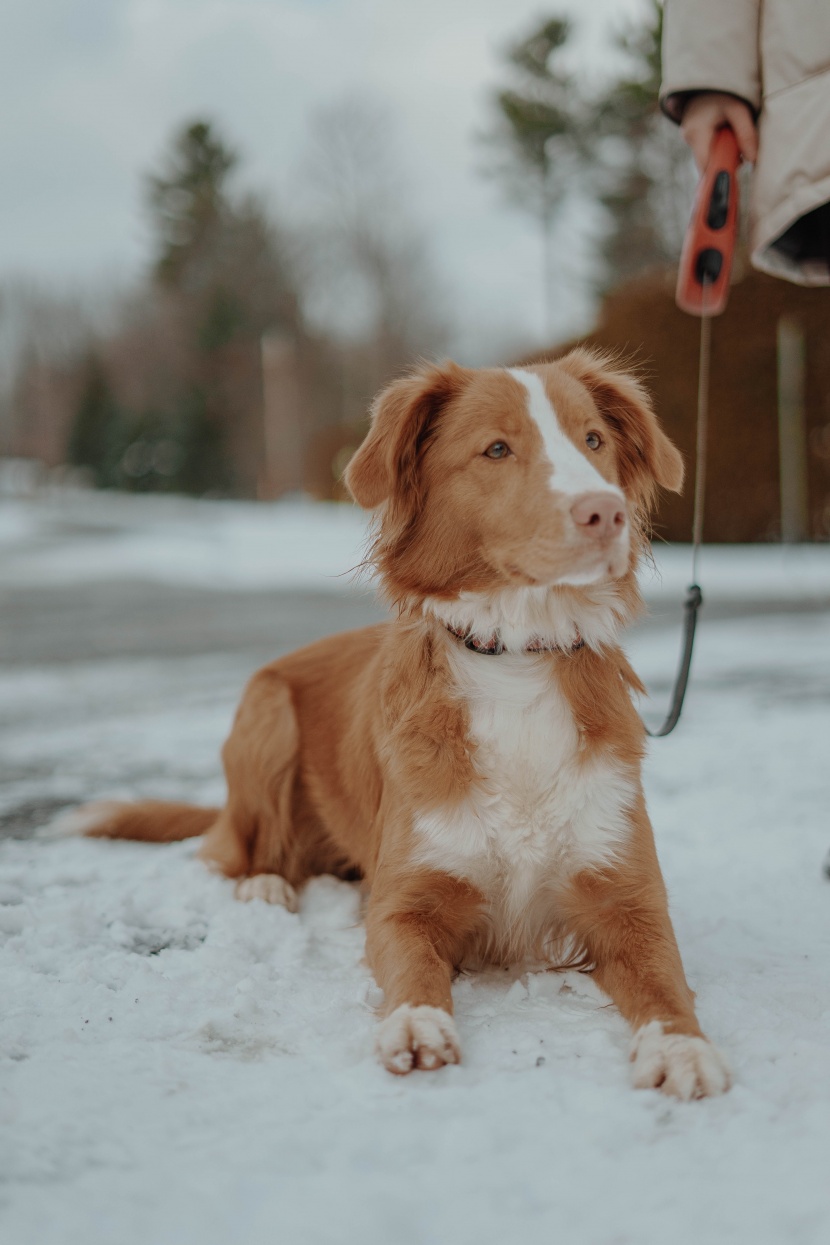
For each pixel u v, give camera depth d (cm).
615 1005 259
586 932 282
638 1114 195
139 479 6291
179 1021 245
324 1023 244
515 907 287
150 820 421
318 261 5331
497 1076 213
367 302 5172
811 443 1758
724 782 474
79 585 1692
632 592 316
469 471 297
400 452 309
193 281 6097
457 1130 186
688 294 360
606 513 269
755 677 745
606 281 3697
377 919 279
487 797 280
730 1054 224
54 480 7738
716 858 371
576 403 309
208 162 6209
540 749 283
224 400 5603
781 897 330
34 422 8719
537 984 273
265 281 5484
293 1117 195
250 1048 232
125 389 6650
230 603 1380
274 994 262
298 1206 163
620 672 304
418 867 279
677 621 1052
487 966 302
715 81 341
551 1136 186
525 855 281
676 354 1825
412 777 284
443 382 315
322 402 5281
